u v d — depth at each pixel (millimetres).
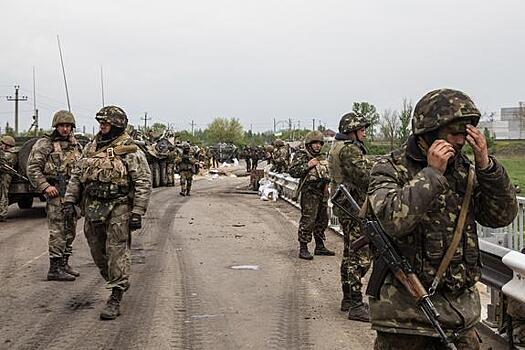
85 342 6242
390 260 3348
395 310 3355
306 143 10438
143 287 8555
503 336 5871
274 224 15203
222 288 8484
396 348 3400
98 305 7645
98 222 6914
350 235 6910
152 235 13406
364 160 6816
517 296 4969
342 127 7156
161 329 6637
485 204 3406
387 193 3250
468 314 3346
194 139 77000
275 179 23109
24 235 13531
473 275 3398
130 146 6984
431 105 3258
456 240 3312
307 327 6695
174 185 31203
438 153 3154
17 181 16391
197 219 16234
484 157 3270
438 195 3184
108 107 7074
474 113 3234
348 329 6617
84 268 9891
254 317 7082
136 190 6969
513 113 52406
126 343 6203
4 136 16297
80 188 7262
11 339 6355
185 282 8859
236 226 14844
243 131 106500
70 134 8953
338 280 8945
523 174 17781
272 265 10023
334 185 7117
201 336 6398
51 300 7891
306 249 10516
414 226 3162
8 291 8352
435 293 3350
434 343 3383
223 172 43344
